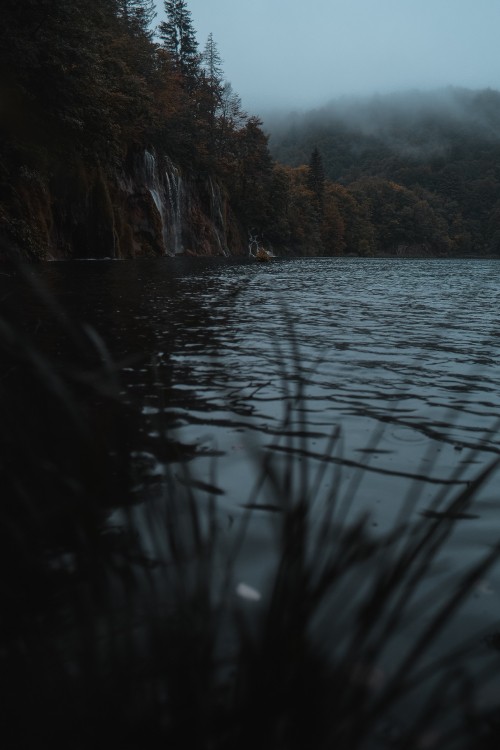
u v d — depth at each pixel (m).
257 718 0.78
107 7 34.56
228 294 12.83
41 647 0.98
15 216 22.55
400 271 33.22
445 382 4.54
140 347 5.55
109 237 33.16
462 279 25.12
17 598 1.11
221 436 2.88
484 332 7.78
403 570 0.83
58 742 0.77
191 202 56.56
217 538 1.71
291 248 86.56
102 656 0.86
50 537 1.19
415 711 1.07
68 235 30.80
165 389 3.89
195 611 0.86
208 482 2.22
